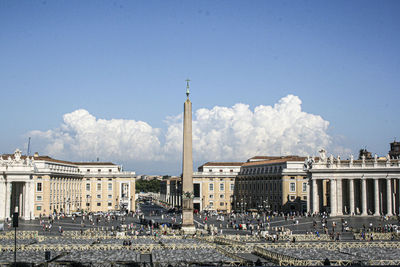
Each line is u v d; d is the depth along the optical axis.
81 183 175.62
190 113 91.75
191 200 91.12
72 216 137.62
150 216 147.00
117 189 177.62
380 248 68.94
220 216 134.12
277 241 78.88
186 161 91.25
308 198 137.75
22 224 113.56
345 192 145.88
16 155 131.12
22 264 49.44
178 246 69.56
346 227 96.44
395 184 139.00
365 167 132.12
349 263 54.38
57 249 66.94
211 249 67.88
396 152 182.75
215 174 188.38
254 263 52.69
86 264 51.84
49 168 147.62
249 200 179.88
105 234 87.19
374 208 132.88
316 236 81.50
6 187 129.75
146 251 67.12
